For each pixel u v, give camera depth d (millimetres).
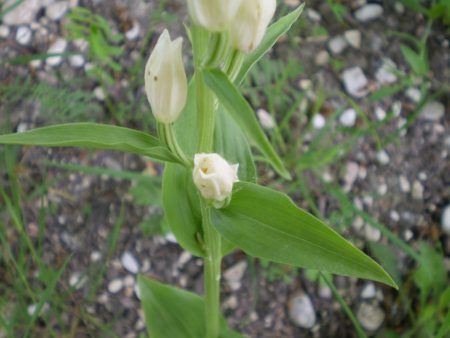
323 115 216
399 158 213
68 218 207
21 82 223
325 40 228
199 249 140
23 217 207
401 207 208
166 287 172
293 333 197
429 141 216
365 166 211
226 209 114
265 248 112
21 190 210
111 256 204
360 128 214
